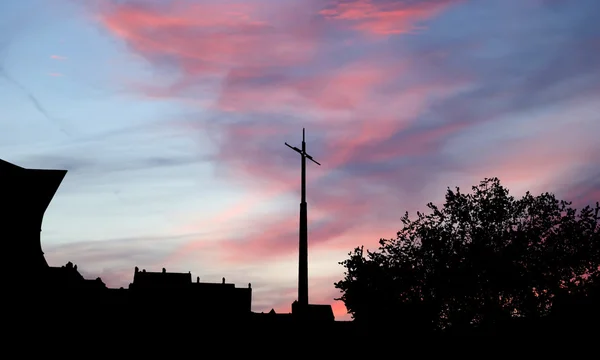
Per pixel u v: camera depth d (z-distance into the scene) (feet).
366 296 103.40
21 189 93.50
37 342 94.02
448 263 101.50
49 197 96.53
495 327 96.53
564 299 94.43
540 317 95.76
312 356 94.32
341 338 100.53
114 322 145.38
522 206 104.06
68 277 111.04
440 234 105.19
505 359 93.35
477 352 96.07
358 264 106.22
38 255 95.76
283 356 96.37
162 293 214.48
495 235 101.60
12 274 90.79
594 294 93.66
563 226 100.99
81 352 108.88
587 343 89.51
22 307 91.76
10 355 88.38
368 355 100.01
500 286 97.91
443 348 98.89
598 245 98.37
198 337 191.11
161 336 187.32
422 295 101.76
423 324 100.68
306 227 83.30
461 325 98.32
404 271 102.89
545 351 91.09
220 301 220.64
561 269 98.32
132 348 151.74
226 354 182.60
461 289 99.19
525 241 99.09
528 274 97.14
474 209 105.19
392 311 101.71
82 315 111.86
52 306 99.40
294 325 94.32
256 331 189.47
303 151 86.58
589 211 102.22
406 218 108.99
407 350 100.07
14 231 92.07
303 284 81.66
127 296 206.69
